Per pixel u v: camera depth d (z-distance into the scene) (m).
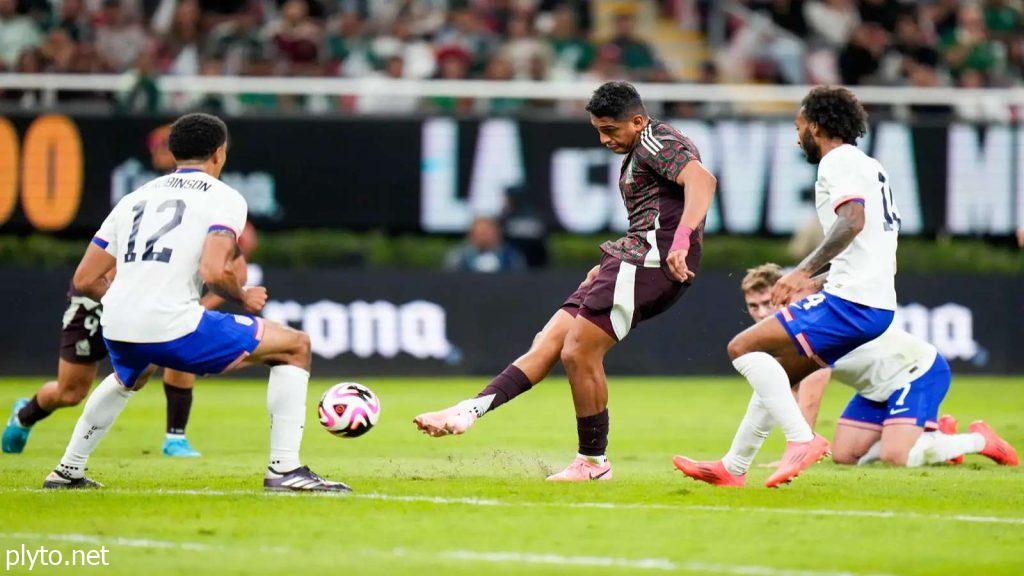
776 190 69.75
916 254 71.56
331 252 70.25
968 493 28.86
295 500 26.67
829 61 84.75
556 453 38.06
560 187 69.69
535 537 23.28
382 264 70.69
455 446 40.16
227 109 70.81
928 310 69.38
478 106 75.06
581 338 29.41
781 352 28.53
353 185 69.19
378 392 60.25
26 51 73.31
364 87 69.44
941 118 70.94
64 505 26.14
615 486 29.09
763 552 22.17
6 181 67.12
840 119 28.66
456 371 68.19
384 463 34.94
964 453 34.59
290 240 70.00
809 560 21.59
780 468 27.83
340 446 39.88
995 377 69.25
